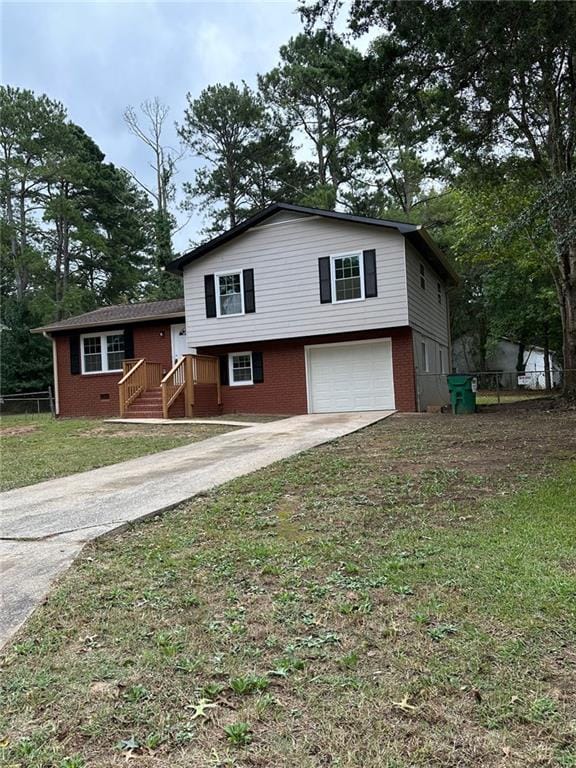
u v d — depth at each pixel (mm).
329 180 28641
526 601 2951
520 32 8078
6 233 29469
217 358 16375
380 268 14203
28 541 4504
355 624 2814
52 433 12859
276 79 27484
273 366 15875
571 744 1872
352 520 4691
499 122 11781
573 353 13852
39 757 1908
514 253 16750
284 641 2672
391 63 8945
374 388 14906
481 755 1835
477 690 2184
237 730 1998
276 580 3475
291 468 6973
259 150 29188
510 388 31375
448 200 25391
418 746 1886
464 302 29250
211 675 2395
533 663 2369
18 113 28969
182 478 6852
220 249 15906
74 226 32750
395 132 10734
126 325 17750
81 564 3908
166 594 3322
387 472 6469
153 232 34750
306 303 14969
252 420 13656
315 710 2111
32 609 3178
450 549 3840
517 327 25359
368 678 2311
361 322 14391
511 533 4129
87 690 2320
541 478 5820
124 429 12938
